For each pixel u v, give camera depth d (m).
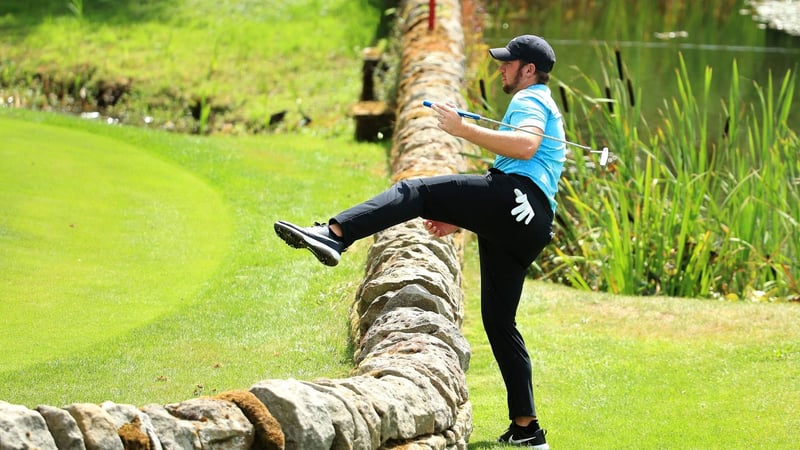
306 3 40.59
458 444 10.70
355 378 9.73
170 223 19.16
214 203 20.88
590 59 38.44
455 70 24.92
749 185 21.62
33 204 18.94
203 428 7.82
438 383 10.46
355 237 10.68
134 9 40.31
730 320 16.12
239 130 30.66
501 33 41.84
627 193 22.12
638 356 14.68
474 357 14.69
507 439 11.56
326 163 25.22
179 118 31.75
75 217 18.64
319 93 32.94
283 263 17.48
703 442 11.73
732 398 13.05
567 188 23.44
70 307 14.60
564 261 20.83
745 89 35.00
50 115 26.80
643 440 11.79
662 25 45.22
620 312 16.70
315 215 20.55
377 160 25.97
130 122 31.36
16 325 13.72
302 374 12.91
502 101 31.23
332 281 16.69
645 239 20.31
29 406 11.30
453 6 29.83
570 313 16.67
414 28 28.02
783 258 20.66
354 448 8.63
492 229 10.99
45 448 6.76
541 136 10.93
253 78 34.09
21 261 16.05
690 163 21.97
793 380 13.55
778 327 15.70
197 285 16.17
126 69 34.41
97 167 22.27
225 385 12.46
